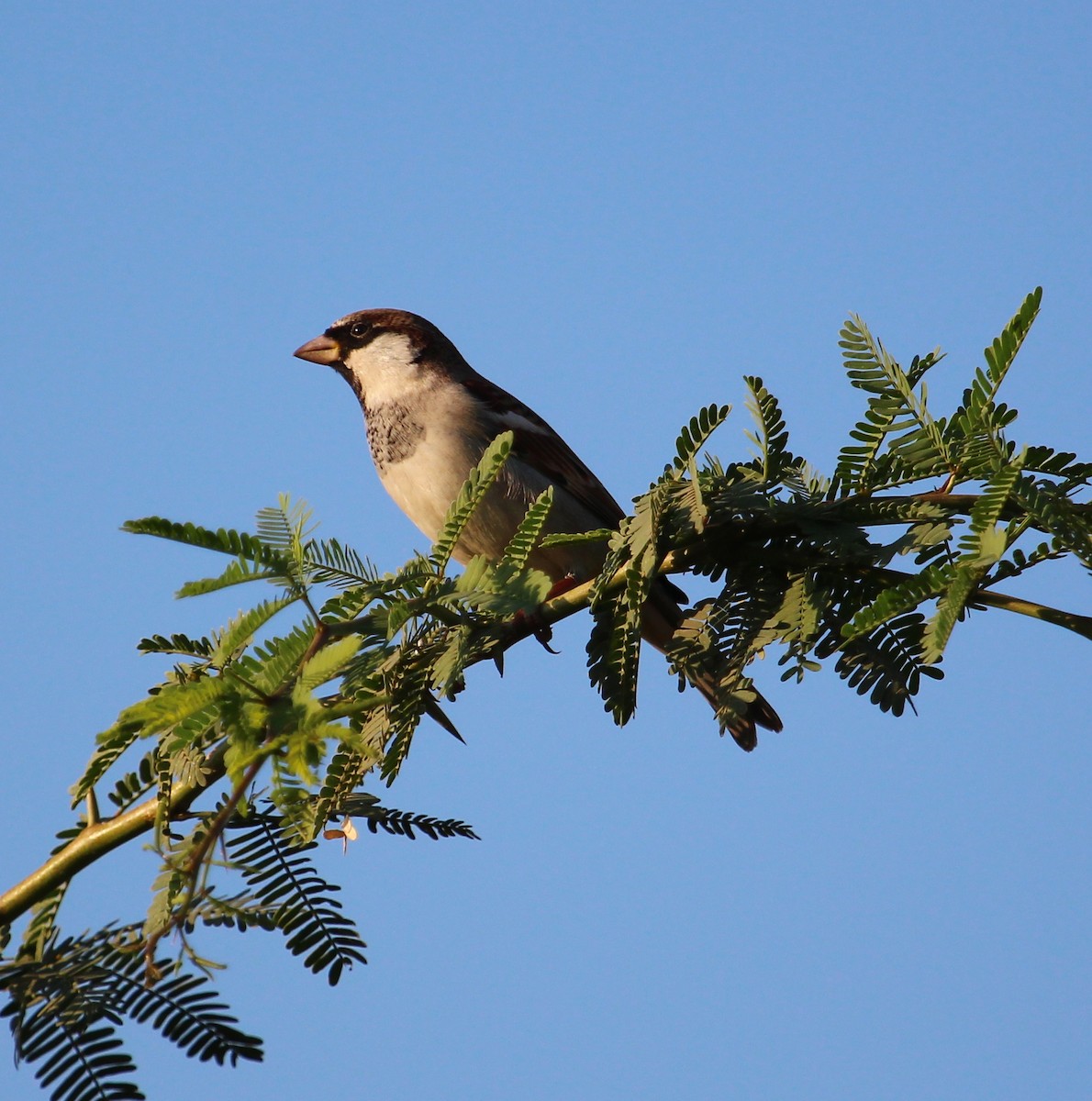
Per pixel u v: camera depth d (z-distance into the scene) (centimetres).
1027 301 407
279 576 357
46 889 454
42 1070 336
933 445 455
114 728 334
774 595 470
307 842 433
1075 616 394
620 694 476
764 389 484
